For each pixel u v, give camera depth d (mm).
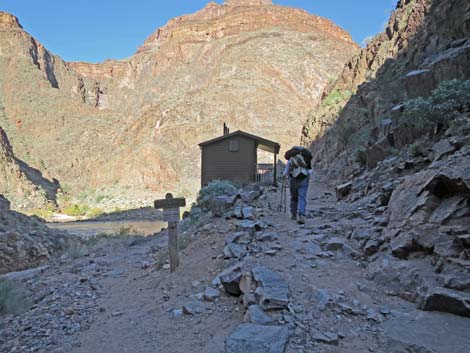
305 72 121000
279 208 9406
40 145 139250
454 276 3811
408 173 8148
